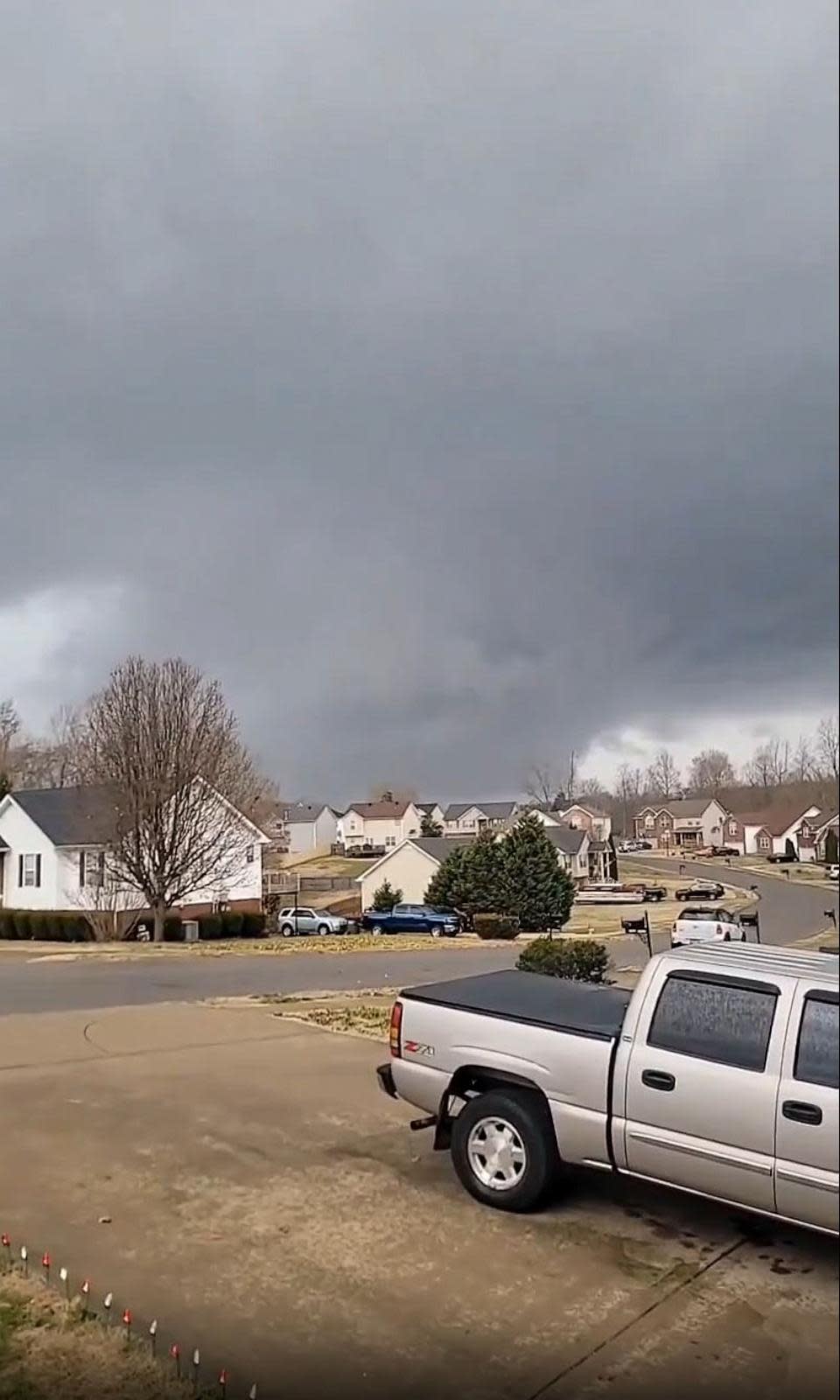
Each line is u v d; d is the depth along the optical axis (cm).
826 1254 482
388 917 3391
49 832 3275
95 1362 386
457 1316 421
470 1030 565
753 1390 366
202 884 3148
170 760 2895
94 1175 590
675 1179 487
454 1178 585
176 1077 844
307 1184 575
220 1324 415
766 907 2880
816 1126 443
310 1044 1002
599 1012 568
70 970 1917
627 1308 429
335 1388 369
